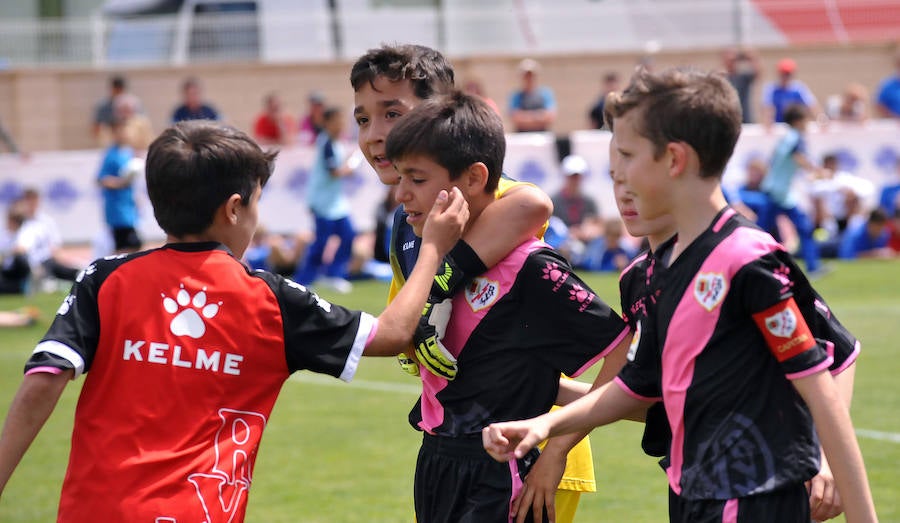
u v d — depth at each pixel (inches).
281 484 458.9
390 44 276.2
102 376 223.6
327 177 1062.4
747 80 1453.0
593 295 243.3
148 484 216.1
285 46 1640.0
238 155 232.4
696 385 205.3
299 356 228.1
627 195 211.5
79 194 1280.8
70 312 224.4
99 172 1087.0
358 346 229.0
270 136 1408.7
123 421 220.1
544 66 1654.8
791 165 1070.4
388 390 657.6
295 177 1282.0
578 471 259.0
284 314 226.7
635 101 206.4
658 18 1689.2
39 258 1115.3
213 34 1625.2
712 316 203.2
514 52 1660.9
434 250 234.4
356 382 684.1
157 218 232.7
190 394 220.8
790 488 202.8
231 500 221.5
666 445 223.5
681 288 207.8
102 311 224.5
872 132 1334.9
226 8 1631.4
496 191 246.7
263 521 407.8
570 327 241.8
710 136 202.5
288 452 512.1
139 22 1612.9
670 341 209.0
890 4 1721.2
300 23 1638.8
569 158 1280.8
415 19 1657.2
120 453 218.2
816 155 1331.2
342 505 427.8
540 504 236.2
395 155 240.4
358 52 1651.1
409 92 265.9
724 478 202.8
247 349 224.1
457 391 246.2
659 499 428.5
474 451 243.3
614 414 219.3
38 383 216.8
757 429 202.5
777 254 201.6
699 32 1695.4
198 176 227.6
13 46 1581.0
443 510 248.7
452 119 238.1
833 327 219.1
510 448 212.7
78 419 225.0
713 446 204.1
